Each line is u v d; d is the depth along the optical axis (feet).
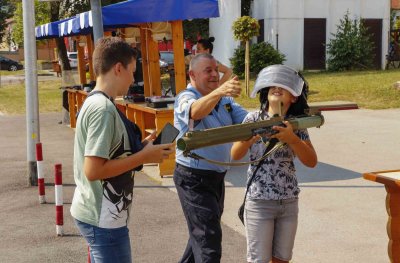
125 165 9.47
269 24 89.20
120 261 9.93
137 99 33.01
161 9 28.89
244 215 12.53
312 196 23.84
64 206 23.17
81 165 9.80
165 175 28.27
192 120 12.94
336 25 90.43
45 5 76.33
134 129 10.11
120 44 9.82
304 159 11.51
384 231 19.33
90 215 9.76
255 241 12.21
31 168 26.73
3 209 22.88
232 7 79.87
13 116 57.88
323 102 54.65
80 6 73.20
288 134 10.78
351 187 25.20
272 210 12.10
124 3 28.91
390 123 43.60
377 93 57.57
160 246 18.37
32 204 23.56
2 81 116.47
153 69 37.45
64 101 50.83
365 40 88.12
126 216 10.02
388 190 12.30
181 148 9.49
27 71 26.22
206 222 12.97
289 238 12.29
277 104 11.65
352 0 90.43
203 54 13.83
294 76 11.61
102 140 9.34
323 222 20.39
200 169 13.14
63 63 56.18
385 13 92.58
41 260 17.25
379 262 16.60
